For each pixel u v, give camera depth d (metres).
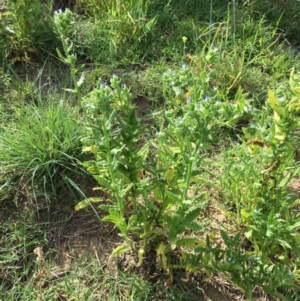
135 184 2.13
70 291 2.29
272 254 2.39
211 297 2.33
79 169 2.68
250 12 3.74
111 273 2.38
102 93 1.88
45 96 3.09
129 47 3.41
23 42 3.27
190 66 3.29
